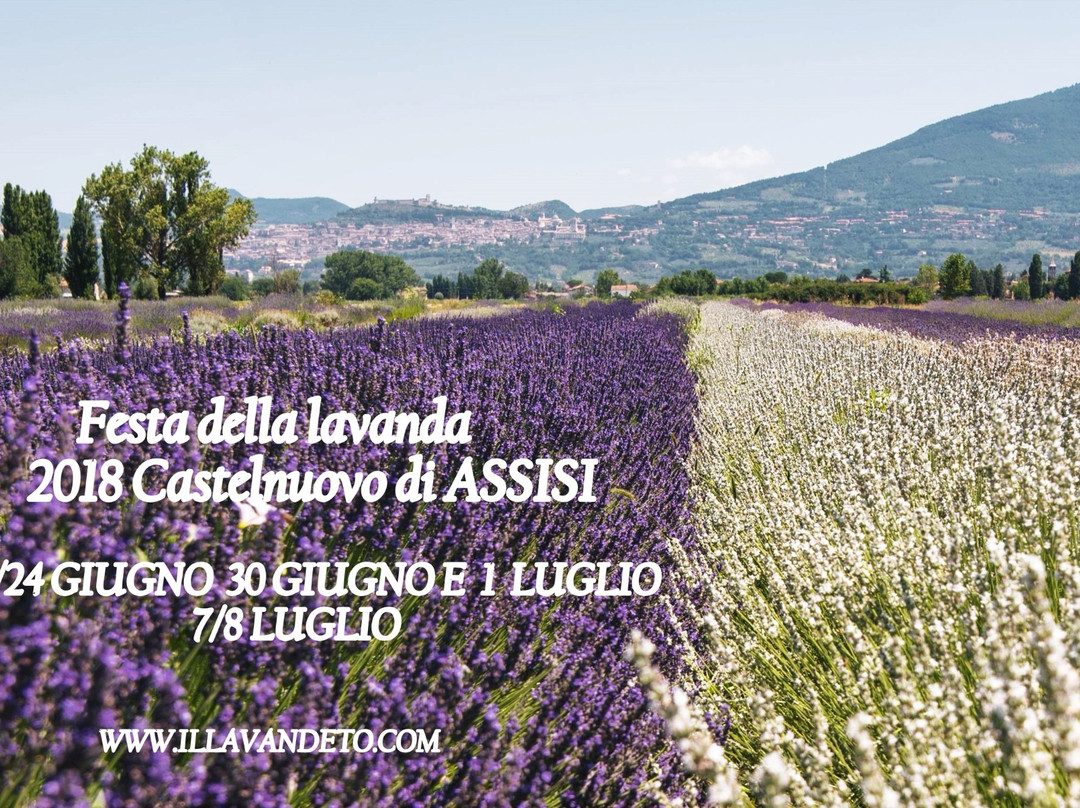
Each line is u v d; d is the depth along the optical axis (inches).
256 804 69.2
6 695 61.9
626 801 101.8
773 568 156.9
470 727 95.7
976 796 78.2
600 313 911.7
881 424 241.0
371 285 5743.1
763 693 101.2
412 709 90.8
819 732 99.0
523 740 96.5
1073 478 146.9
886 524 155.2
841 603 118.9
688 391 382.6
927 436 218.8
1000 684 76.0
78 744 57.2
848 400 300.5
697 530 203.0
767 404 324.2
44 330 707.4
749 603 148.0
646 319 854.5
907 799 80.4
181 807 66.0
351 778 82.7
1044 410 215.2
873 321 1232.2
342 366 200.2
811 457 225.1
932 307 2055.9
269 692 77.7
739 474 241.3
